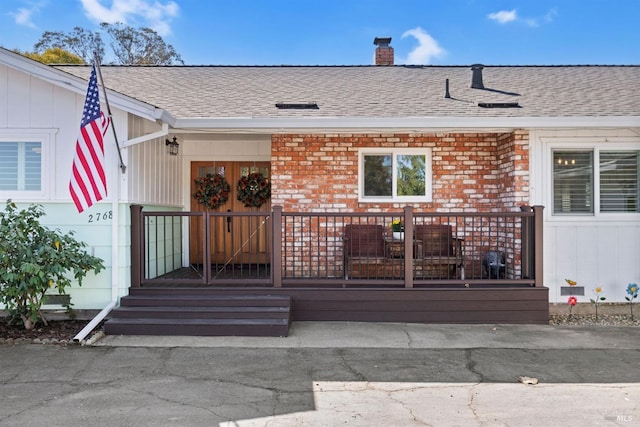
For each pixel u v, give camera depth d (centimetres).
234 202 1015
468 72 1107
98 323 644
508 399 434
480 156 860
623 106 812
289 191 861
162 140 872
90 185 620
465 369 514
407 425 382
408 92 948
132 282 699
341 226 859
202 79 1038
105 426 377
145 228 757
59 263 618
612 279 768
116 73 1060
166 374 494
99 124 630
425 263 791
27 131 705
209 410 407
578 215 773
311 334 638
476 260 852
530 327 683
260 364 526
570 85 979
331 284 720
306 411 407
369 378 486
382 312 698
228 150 1007
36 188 710
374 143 862
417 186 867
